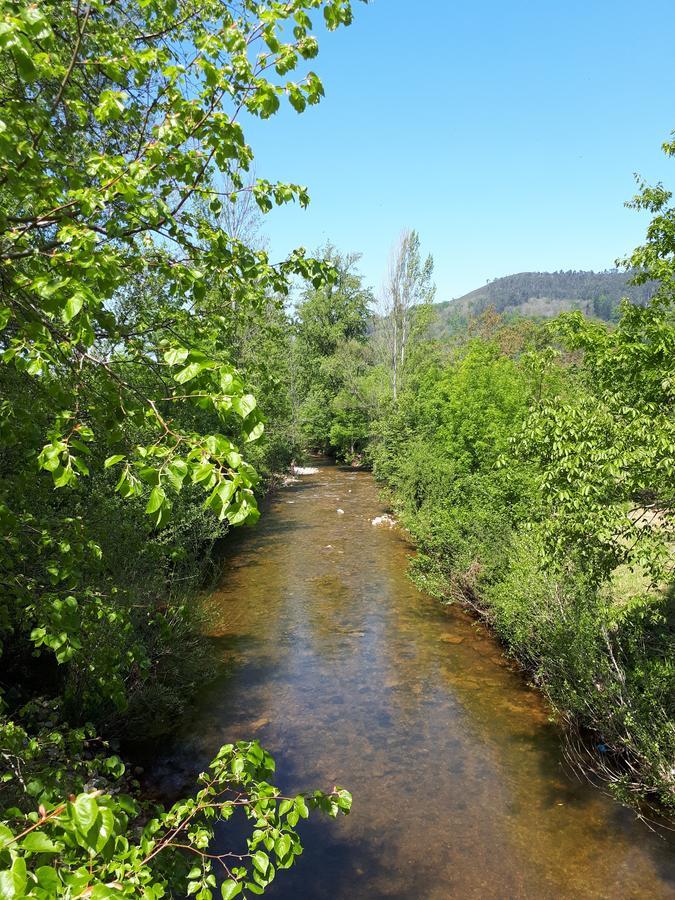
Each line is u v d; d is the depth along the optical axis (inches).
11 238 107.7
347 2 125.0
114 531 198.5
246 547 761.0
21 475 146.5
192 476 80.7
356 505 1055.6
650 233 369.7
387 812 272.7
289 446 1381.6
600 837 254.2
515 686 395.2
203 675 394.3
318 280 174.7
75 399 118.9
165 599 382.3
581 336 367.2
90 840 60.6
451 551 565.6
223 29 124.4
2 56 122.6
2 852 57.6
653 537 235.0
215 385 94.3
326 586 604.1
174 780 289.6
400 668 421.4
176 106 121.1
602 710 301.1
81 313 96.8
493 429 627.2
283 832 107.3
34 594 145.8
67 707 282.4
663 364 301.0
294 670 417.7
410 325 1493.6
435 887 229.3
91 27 126.4
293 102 125.1
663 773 260.7
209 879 108.8
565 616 340.8
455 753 319.0
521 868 237.9
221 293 178.7
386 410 1277.1
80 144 156.7
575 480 230.2
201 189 128.1
